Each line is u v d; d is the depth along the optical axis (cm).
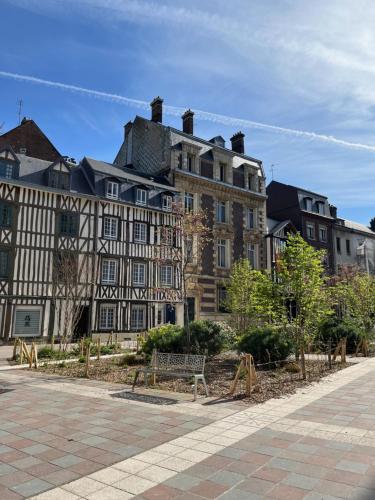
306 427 581
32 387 913
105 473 425
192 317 2686
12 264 2092
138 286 2473
